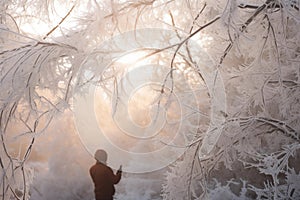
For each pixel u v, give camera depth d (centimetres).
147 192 738
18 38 502
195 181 483
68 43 446
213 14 485
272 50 485
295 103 489
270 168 427
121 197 746
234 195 539
